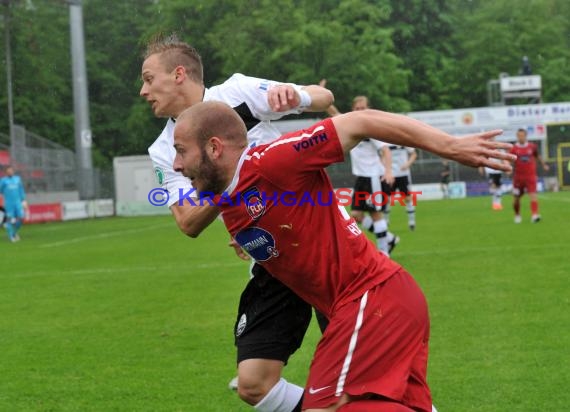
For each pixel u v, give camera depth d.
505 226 26.50
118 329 11.83
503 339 9.89
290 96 6.37
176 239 30.53
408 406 5.22
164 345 10.62
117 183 62.81
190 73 6.69
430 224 29.39
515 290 13.23
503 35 83.06
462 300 12.55
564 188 61.72
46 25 81.00
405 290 5.36
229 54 71.00
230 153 5.25
